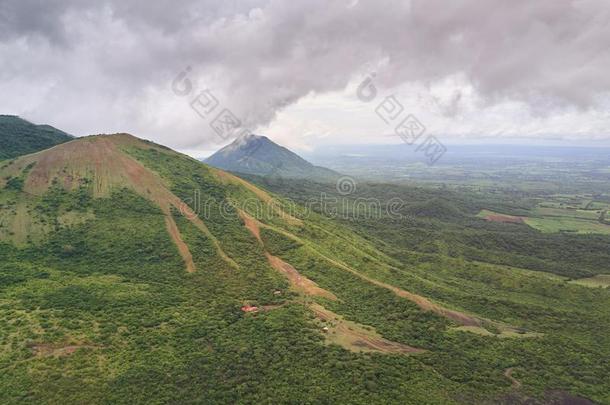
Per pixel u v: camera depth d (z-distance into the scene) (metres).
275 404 71.38
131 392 71.62
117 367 76.81
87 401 68.75
